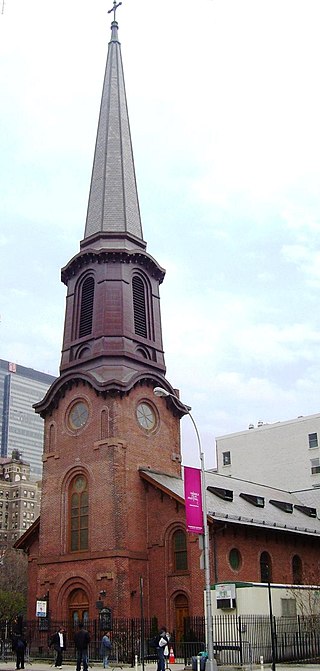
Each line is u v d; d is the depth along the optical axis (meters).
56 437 49.28
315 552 52.84
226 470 92.81
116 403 46.59
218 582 41.34
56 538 46.59
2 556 100.75
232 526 44.31
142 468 46.53
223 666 32.94
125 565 42.72
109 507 44.19
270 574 46.75
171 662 36.78
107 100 63.41
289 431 88.94
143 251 53.59
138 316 52.22
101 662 38.16
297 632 37.50
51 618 44.72
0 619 70.19
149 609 43.34
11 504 178.25
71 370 49.72
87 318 51.84
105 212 55.91
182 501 43.69
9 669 35.28
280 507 54.12
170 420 50.50
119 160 59.09
